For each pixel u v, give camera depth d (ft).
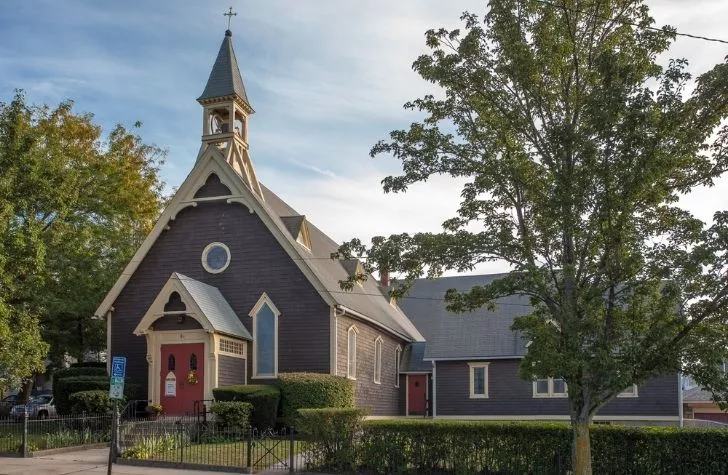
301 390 89.10
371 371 115.65
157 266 104.63
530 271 46.75
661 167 44.57
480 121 53.01
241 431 72.23
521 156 50.88
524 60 50.24
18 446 70.69
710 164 47.06
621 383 43.78
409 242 53.11
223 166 103.91
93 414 83.41
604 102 44.55
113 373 54.24
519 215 52.49
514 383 123.34
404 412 133.49
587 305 46.34
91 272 114.42
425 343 135.13
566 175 47.52
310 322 98.68
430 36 52.85
